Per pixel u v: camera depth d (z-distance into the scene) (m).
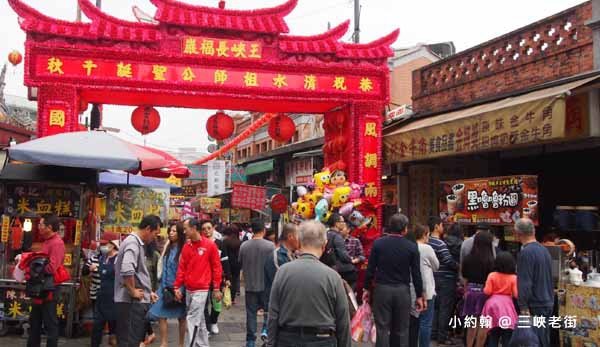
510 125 8.62
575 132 8.20
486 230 7.60
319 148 17.69
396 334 6.52
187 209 21.94
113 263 7.28
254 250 7.99
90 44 11.01
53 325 6.76
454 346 8.39
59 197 8.81
